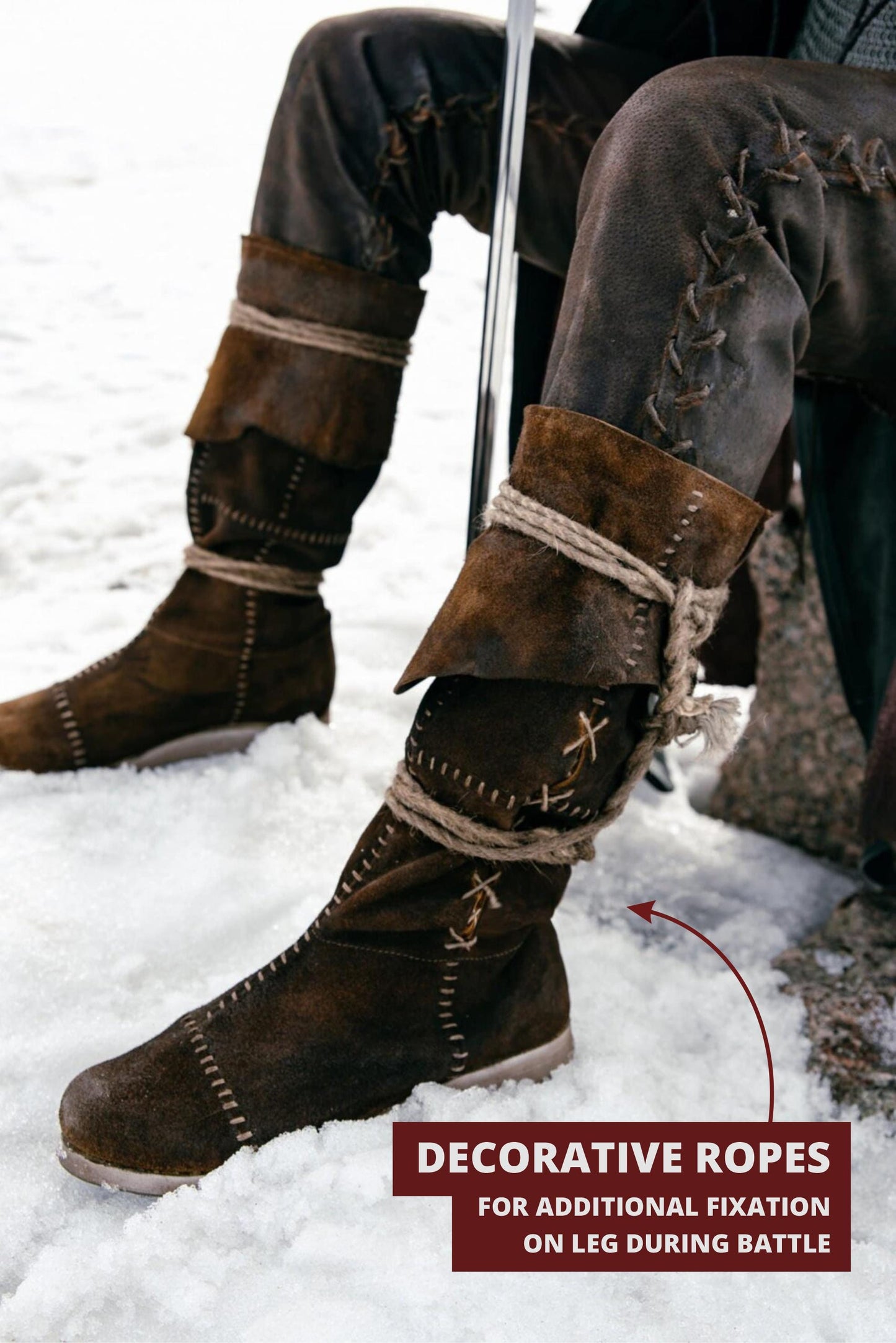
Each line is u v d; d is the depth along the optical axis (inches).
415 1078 44.2
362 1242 39.0
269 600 63.6
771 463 61.1
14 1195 40.8
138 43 287.1
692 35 55.1
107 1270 37.9
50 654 79.0
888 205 39.8
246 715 66.1
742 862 66.7
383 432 60.6
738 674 67.7
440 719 40.1
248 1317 36.7
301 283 56.8
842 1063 49.5
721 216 36.8
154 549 97.9
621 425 37.3
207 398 59.6
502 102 49.5
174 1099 41.7
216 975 50.7
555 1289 38.4
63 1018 47.9
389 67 54.8
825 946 57.0
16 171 199.8
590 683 37.9
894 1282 39.8
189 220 185.0
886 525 54.1
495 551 38.6
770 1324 38.1
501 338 53.0
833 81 39.8
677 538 37.5
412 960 43.2
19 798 61.9
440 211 59.6
